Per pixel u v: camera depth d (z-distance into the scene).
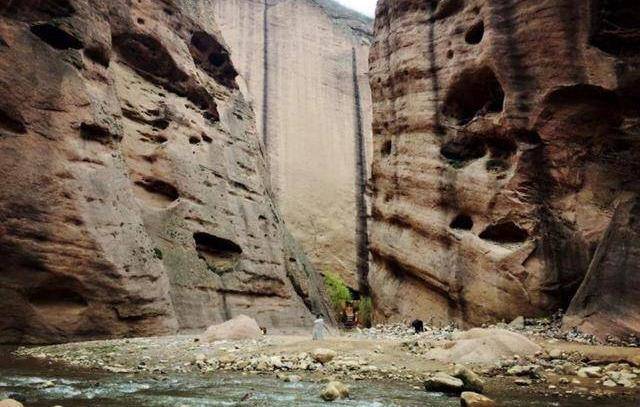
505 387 8.88
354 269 45.44
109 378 9.45
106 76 19.81
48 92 16.50
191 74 28.12
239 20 51.69
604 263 14.91
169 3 27.73
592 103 17.39
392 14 25.61
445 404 7.41
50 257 14.95
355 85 54.75
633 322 13.64
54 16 17.84
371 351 12.58
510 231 18.80
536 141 18.66
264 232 29.52
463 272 19.41
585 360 11.41
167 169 23.97
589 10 17.06
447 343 12.59
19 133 15.45
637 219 14.66
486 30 19.95
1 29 15.77
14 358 11.86
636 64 16.28
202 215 24.84
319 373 10.27
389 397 7.94
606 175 17.20
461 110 22.00
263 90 49.38
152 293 17.92
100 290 15.94
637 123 16.62
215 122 29.97
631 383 9.09
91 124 17.70
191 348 13.38
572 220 17.38
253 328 16.16
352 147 51.25
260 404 7.29
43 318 14.65
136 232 18.50
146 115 24.48
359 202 48.66
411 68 23.72
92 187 16.88
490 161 20.08
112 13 23.70
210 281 23.53
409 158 23.05
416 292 21.80
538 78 18.44
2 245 14.15
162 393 8.06
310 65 53.09
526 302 17.20
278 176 46.53
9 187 14.59
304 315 29.09
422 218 21.67
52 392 7.93
